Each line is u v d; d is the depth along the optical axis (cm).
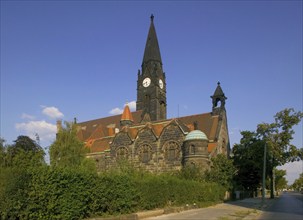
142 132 6725
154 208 3384
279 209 4275
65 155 5103
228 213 3425
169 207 3497
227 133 7550
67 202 2136
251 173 7588
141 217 2814
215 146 6544
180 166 6162
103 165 7388
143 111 8775
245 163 7356
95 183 2488
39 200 1983
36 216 1967
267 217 3120
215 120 7238
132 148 6750
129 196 2862
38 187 1992
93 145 8144
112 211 2662
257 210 3944
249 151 7331
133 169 4381
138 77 9381
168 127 6475
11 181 1941
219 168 5972
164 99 9344
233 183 6247
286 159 7538
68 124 5662
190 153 5991
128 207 2864
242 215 3231
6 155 3291
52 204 2027
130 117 8206
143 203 3144
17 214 1922
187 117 7706
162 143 6462
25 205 1941
